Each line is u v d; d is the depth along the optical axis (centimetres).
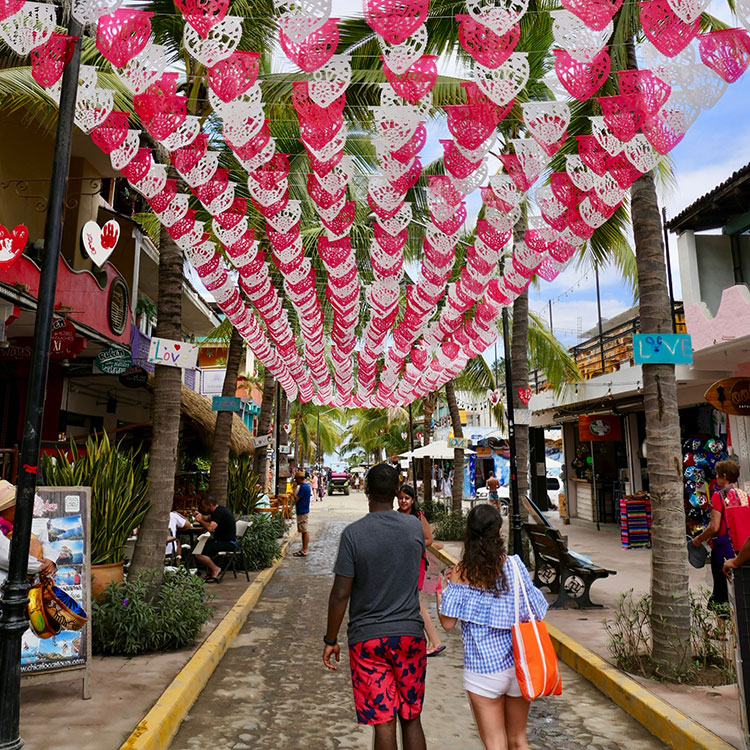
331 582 1109
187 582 657
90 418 1398
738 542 572
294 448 4472
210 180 463
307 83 354
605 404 1633
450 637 738
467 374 1952
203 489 1734
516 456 986
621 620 702
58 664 451
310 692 535
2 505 410
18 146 967
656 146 327
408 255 1148
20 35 297
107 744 379
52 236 359
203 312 1862
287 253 558
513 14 288
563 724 461
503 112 356
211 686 546
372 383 1426
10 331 963
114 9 294
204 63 300
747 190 1041
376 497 369
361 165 645
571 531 1709
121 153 407
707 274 1172
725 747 376
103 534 622
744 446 1120
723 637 514
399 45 290
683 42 286
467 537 341
